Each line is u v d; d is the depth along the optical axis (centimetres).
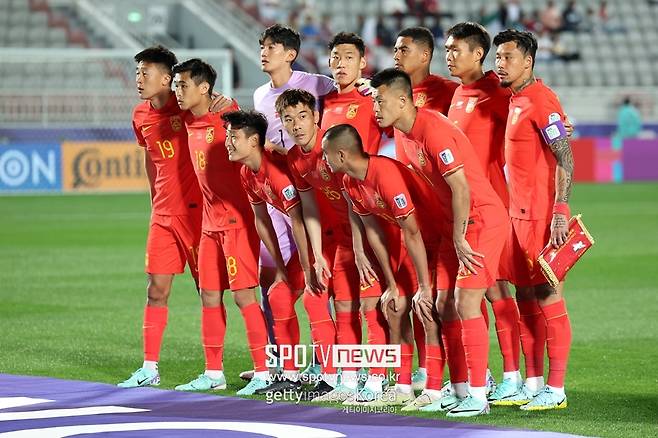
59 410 2436
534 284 2525
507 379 2636
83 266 5356
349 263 2648
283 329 2772
